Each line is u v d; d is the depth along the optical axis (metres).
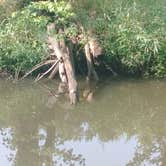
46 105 11.98
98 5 13.72
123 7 13.56
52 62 12.80
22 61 12.98
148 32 12.86
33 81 12.99
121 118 11.50
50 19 12.91
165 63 12.83
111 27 13.05
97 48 12.70
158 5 13.62
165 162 9.54
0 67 13.12
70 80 12.05
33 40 13.05
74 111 11.70
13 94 12.61
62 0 13.60
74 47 13.01
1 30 13.36
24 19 13.08
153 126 11.12
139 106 11.95
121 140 10.47
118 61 12.98
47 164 9.55
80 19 13.16
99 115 11.59
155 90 12.54
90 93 12.39
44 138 10.59
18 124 11.25
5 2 13.99
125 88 12.62
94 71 12.89
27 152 10.02
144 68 12.94
